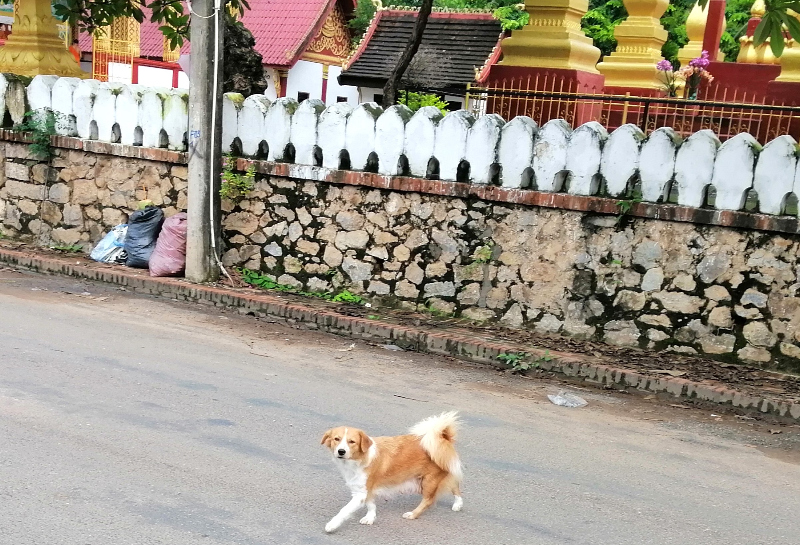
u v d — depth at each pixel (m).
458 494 4.58
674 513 4.71
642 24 13.54
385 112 8.79
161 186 10.11
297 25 25.41
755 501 4.97
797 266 7.15
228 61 11.24
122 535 4.01
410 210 8.77
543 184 8.14
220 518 4.27
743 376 7.16
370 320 8.37
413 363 7.58
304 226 9.40
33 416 5.41
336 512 4.45
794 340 7.24
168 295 9.30
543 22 11.45
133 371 6.55
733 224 7.32
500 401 6.62
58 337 7.33
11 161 11.02
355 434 4.12
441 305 8.75
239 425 5.59
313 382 6.71
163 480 4.66
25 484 4.46
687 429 6.27
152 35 24.86
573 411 6.52
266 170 9.45
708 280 7.52
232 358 7.22
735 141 7.30
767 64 11.70
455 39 22.92
